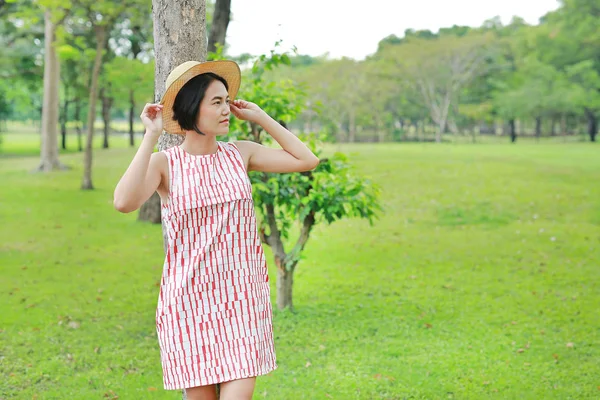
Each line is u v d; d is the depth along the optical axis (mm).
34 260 8430
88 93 33031
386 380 4332
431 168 21750
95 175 21375
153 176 2424
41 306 6277
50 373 4512
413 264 8164
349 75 55250
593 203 13469
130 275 7656
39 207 13594
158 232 10641
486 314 5977
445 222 11500
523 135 67875
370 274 7602
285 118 5566
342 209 5504
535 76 52000
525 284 7113
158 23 2918
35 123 87625
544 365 4641
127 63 25719
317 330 5453
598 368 4586
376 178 18703
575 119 61281
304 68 57469
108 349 5039
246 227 2455
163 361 2457
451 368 4570
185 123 2430
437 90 56750
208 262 2393
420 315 5938
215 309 2396
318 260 8367
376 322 5703
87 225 11281
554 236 10070
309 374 4461
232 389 2393
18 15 14883
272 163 2678
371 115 61188
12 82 31953
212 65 2434
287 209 5633
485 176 19031
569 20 49719
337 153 5582
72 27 19141
